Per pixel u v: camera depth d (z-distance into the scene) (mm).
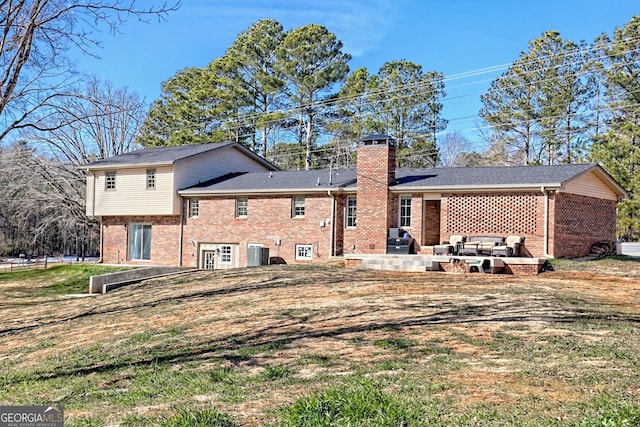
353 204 23359
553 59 38438
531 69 39062
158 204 27156
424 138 43344
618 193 24047
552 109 38094
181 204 27094
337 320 9883
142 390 6758
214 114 43594
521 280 14750
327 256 23391
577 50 37812
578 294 12148
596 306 10500
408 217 22016
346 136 42812
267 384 6375
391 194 22141
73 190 34719
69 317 13633
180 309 12609
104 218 29438
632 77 35500
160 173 27219
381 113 43500
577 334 7910
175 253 27234
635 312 9906
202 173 28453
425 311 10203
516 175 20828
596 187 22328
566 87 37938
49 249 48500
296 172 27578
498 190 19969
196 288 15523
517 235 19672
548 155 39125
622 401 4891
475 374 6051
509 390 5410
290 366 7121
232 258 25750
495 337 7898
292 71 44281
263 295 13320
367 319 9781
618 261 18297
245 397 5891
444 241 20922
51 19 9891
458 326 8758
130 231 28703
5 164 34219
